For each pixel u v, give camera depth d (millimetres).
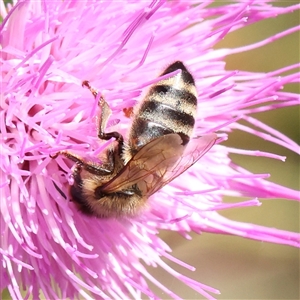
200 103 64
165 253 62
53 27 58
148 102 56
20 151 56
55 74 57
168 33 63
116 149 57
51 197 60
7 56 59
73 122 58
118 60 60
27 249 57
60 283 62
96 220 60
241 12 63
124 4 61
